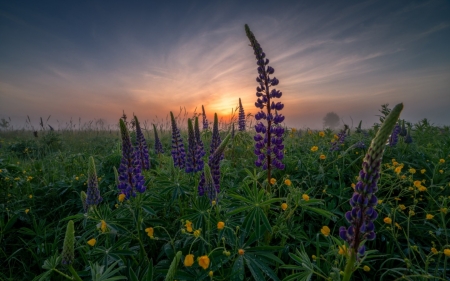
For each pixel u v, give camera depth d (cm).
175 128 101
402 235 63
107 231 52
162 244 62
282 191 80
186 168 80
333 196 77
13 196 93
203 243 51
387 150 105
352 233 33
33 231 74
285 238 57
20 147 204
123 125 59
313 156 102
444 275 45
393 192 81
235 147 138
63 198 95
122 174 60
